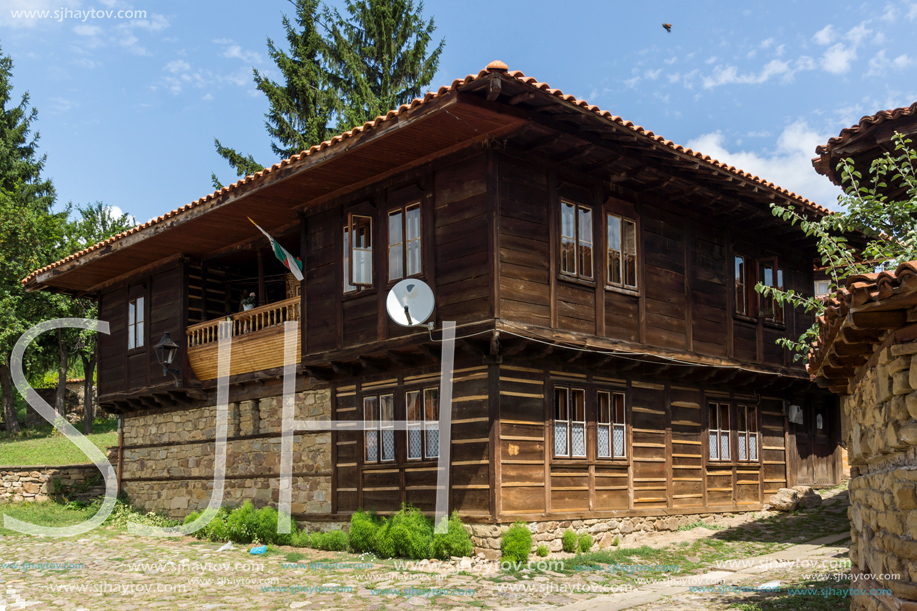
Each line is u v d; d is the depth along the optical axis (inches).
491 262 472.1
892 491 204.5
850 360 249.8
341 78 1175.6
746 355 647.8
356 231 561.3
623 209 560.4
